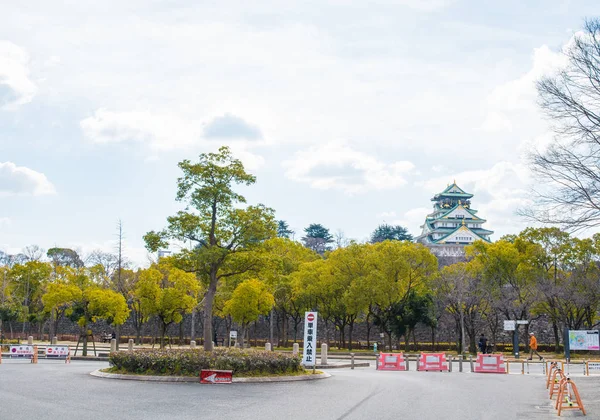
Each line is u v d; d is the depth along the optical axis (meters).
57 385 20.28
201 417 14.09
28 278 67.44
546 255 54.38
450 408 16.98
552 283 52.34
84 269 63.50
